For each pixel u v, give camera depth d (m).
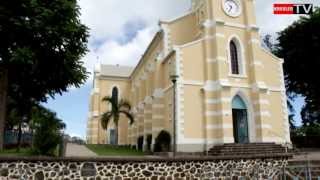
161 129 31.31
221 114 28.02
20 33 17.23
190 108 28.44
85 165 13.14
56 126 19.41
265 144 26.70
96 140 55.25
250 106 30.17
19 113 23.67
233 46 31.83
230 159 15.26
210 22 31.12
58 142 18.80
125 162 13.66
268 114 29.75
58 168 12.78
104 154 27.64
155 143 28.84
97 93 57.81
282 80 32.06
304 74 38.97
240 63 31.20
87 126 58.19
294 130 47.59
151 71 37.12
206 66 29.78
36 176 12.46
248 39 31.78
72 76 19.53
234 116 30.72
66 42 18.62
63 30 17.80
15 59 16.41
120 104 42.62
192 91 28.89
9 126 37.69
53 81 19.95
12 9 16.88
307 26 37.28
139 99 44.41
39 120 19.70
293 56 38.62
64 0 17.94
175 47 29.25
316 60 36.53
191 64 29.47
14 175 12.19
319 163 18.00
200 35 31.97
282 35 40.22
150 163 13.93
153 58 38.59
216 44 29.98
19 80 19.78
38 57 18.08
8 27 16.84
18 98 21.67
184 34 34.06
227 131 27.70
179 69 28.86
